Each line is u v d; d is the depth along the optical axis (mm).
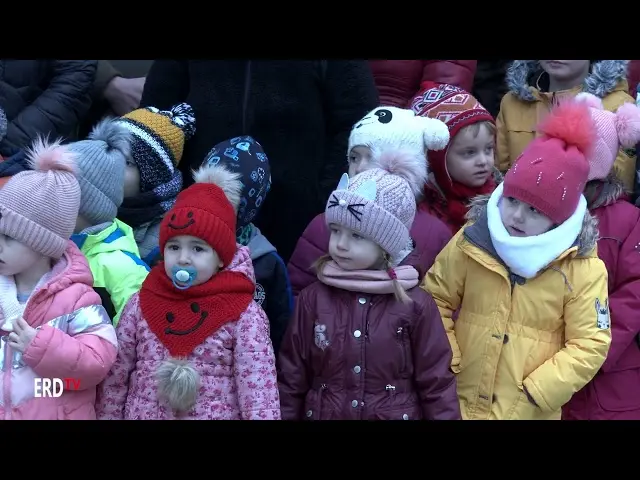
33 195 2588
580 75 3920
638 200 3518
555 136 2928
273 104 3490
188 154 3627
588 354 2838
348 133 3570
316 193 3539
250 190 3154
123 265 2982
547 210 2826
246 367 2672
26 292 2678
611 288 3229
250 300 2760
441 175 3531
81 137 4379
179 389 2566
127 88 4328
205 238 2678
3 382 2576
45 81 3766
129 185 3338
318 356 2854
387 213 2793
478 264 3014
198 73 3598
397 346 2820
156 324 2709
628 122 3252
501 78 4367
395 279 2824
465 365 2994
